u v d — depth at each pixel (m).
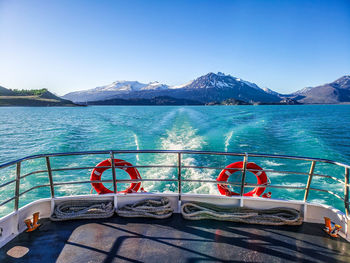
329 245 3.13
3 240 3.14
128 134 20.98
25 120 42.69
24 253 2.91
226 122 30.98
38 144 17.28
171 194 3.96
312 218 3.72
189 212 3.76
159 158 12.16
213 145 15.66
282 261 2.82
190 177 9.25
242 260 2.82
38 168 10.64
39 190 8.28
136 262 2.76
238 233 3.35
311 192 8.37
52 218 3.61
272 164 11.22
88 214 3.68
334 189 8.54
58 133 22.72
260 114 53.25
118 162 4.29
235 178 9.58
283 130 23.94
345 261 2.85
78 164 11.40
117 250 2.96
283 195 8.16
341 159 13.00
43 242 3.12
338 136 21.08
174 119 34.59
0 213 6.85
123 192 4.16
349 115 53.31
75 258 2.83
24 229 3.43
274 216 3.61
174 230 3.42
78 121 39.19
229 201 3.93
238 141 17.52
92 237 3.24
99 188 4.30
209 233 3.35
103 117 48.03
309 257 2.90
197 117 37.72
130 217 3.75
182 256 2.87
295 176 9.73
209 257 2.86
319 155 13.60
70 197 3.85
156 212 3.74
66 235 3.28
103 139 18.67
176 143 16.11
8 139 19.84
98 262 2.76
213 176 9.37
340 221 3.42
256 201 3.87
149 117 43.28
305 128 26.16
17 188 3.28
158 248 3.01
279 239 3.23
